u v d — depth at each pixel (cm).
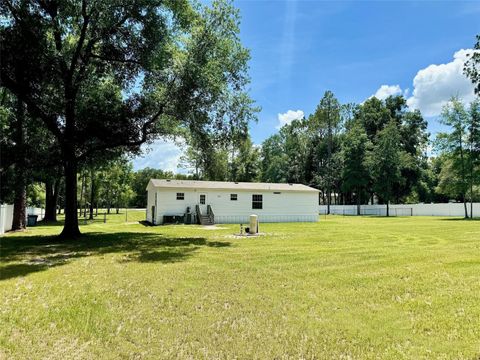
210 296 525
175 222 2369
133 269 722
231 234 1528
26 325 406
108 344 358
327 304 487
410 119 4653
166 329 396
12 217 1777
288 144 5444
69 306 474
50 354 335
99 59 1348
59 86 1267
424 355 327
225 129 1401
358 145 4119
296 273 686
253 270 715
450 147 2859
